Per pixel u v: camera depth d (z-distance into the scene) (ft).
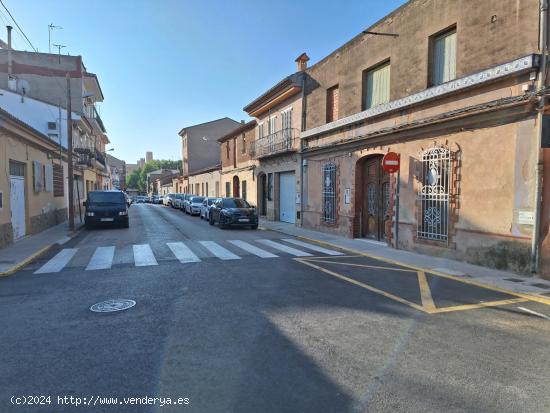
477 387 11.57
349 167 46.85
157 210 117.50
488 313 18.71
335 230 49.98
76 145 91.56
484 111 28.32
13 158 41.78
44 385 11.61
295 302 20.12
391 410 10.31
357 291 22.49
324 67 52.13
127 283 24.20
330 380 11.89
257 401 10.69
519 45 26.18
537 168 25.05
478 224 29.53
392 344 14.73
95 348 14.26
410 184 36.52
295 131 61.11
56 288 23.11
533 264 25.62
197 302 20.03
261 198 80.18
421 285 24.12
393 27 38.22
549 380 12.05
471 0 29.68
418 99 34.37
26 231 47.44
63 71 90.94
